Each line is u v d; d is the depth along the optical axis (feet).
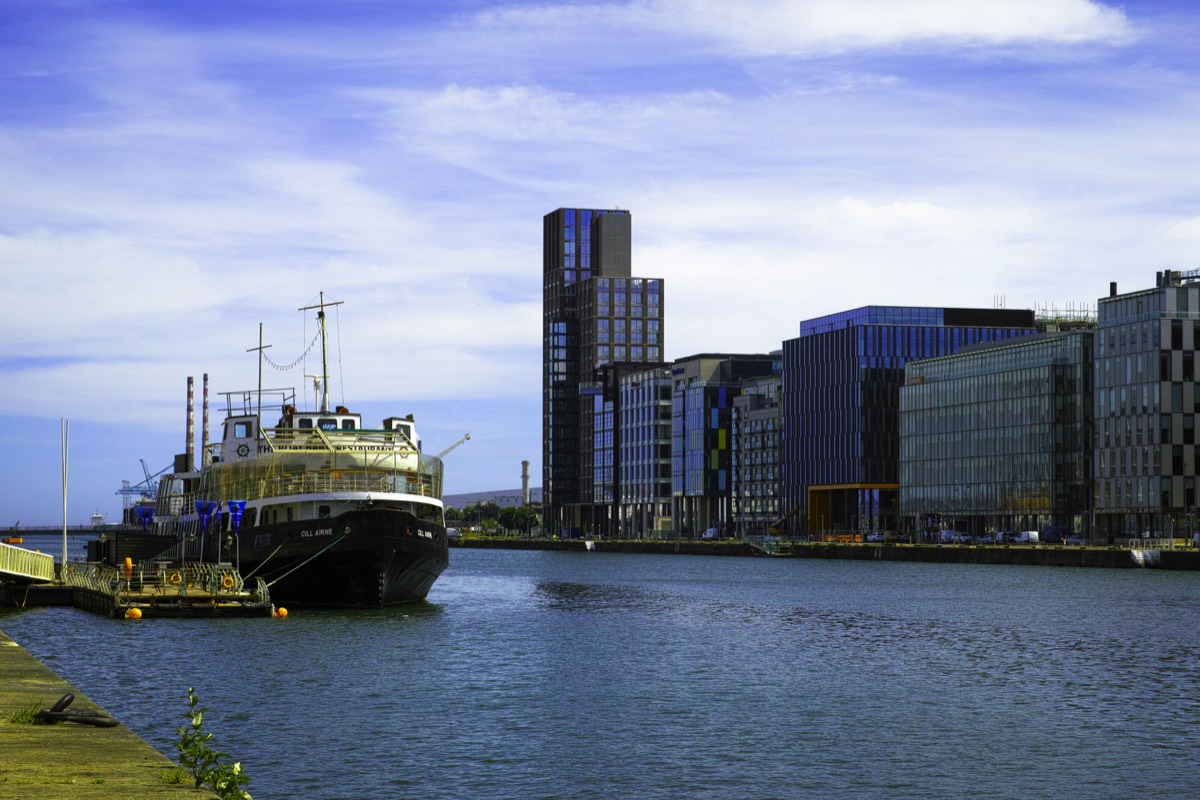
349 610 326.44
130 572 335.26
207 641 262.06
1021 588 485.15
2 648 141.90
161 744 156.35
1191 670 235.61
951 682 219.20
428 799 133.39
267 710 183.52
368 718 178.50
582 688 209.36
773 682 217.97
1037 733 172.04
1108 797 138.31
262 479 326.24
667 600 426.51
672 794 136.98
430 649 257.75
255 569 326.85
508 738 165.58
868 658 253.44
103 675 214.28
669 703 194.59
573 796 135.33
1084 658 253.65
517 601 416.05
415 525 316.19
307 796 133.90
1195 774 148.66
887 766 151.33
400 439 340.80
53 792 69.87
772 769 149.18
